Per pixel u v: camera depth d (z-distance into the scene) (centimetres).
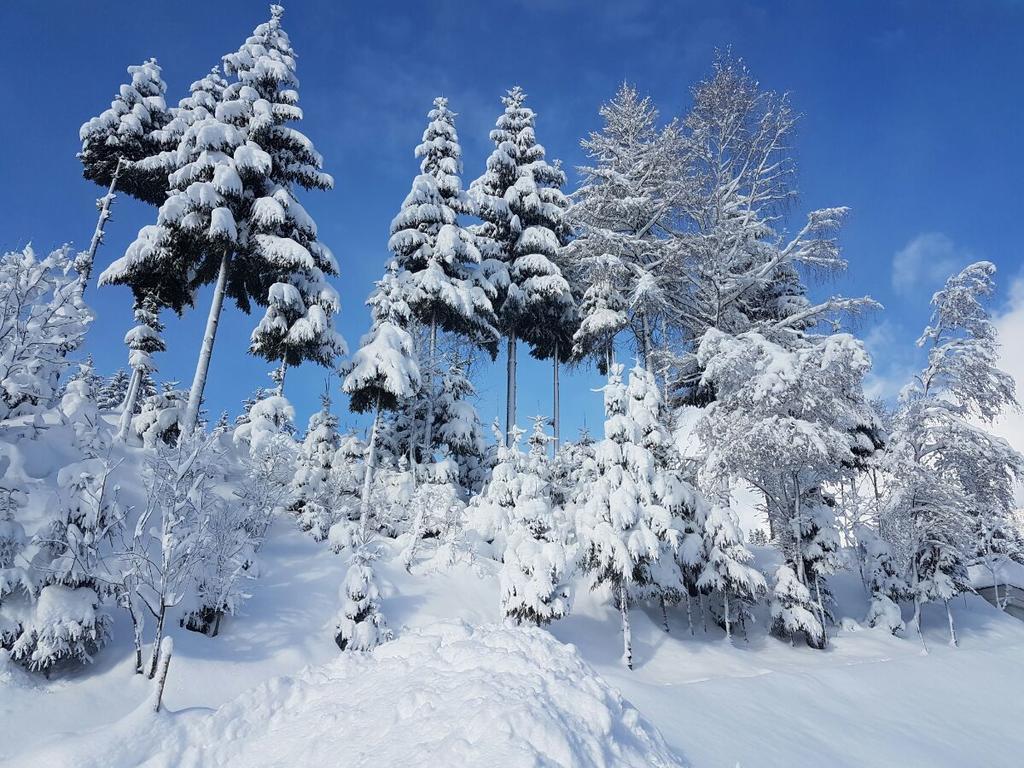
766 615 2142
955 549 2222
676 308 2883
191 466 1212
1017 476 2272
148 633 1190
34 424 1309
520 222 3189
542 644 785
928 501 2272
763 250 2884
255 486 1719
